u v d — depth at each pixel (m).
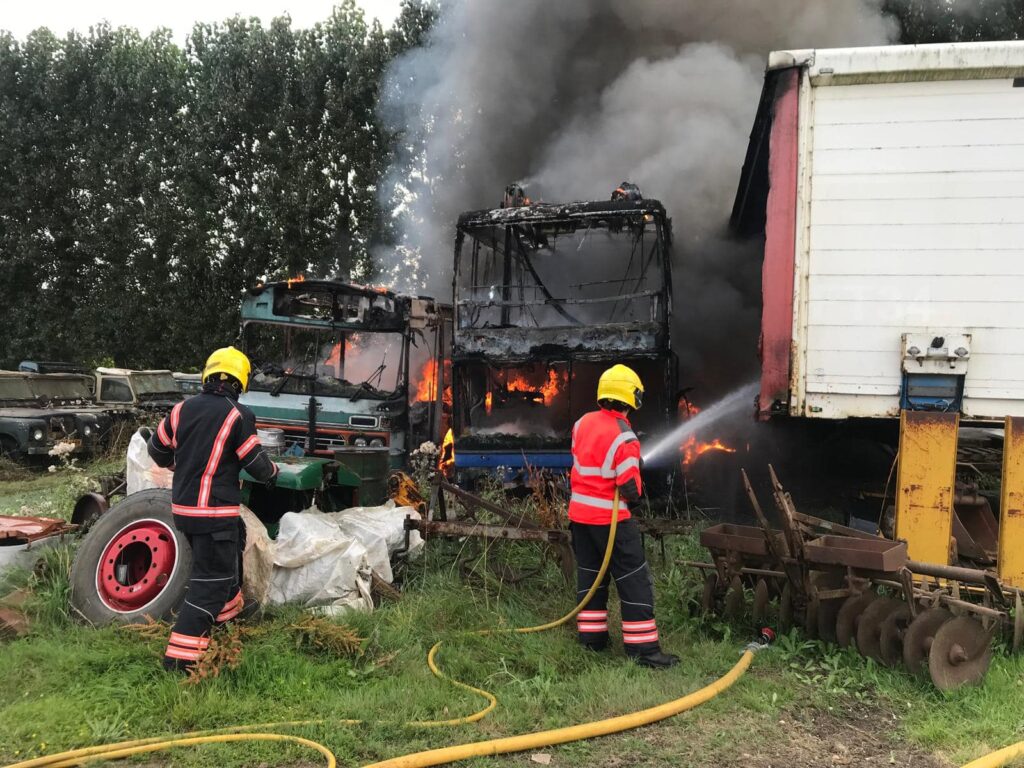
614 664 3.99
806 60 5.04
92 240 18.36
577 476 4.21
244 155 17.09
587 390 7.75
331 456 7.22
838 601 4.19
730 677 3.75
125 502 4.36
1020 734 3.28
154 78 18.12
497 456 7.61
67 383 14.73
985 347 4.84
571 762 2.99
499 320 7.85
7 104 18.34
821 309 5.07
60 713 3.15
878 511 6.14
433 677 3.71
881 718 3.46
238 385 3.86
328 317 8.73
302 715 3.26
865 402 5.01
